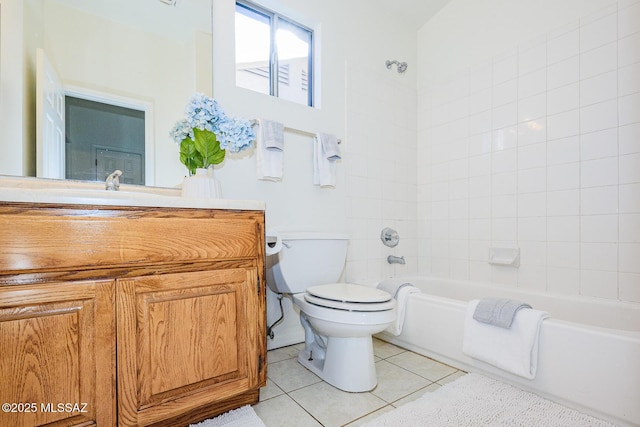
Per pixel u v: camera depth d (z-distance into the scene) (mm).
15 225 766
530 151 2012
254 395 1230
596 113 1747
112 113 1464
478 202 2277
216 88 1694
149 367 929
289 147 1941
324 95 2121
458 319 1555
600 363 1127
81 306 838
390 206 2473
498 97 2180
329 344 1446
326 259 1699
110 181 1315
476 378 1438
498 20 2188
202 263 1039
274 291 1754
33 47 1303
